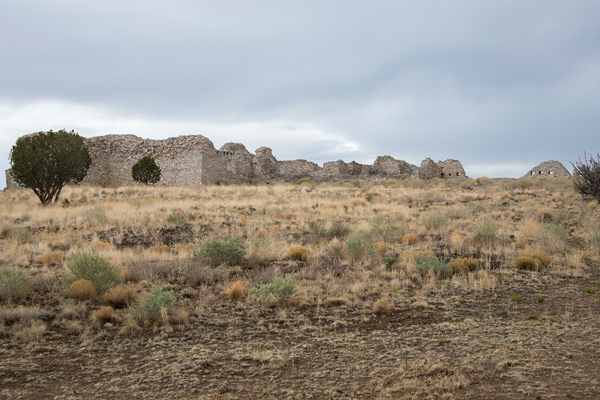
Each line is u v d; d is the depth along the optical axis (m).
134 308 8.31
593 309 8.31
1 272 9.68
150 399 5.24
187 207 22.58
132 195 29.66
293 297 9.16
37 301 8.94
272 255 13.27
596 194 22.41
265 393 5.32
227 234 16.08
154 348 6.87
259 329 7.73
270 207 22.98
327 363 6.22
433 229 17.31
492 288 9.85
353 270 11.58
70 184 42.03
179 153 44.12
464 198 26.61
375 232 16.09
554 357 5.98
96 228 16.97
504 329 7.32
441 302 9.10
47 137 24.44
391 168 56.16
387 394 5.15
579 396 4.83
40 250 13.51
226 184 42.19
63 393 5.41
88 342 7.02
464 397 4.97
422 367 5.87
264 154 58.62
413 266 11.50
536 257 12.00
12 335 7.25
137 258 12.62
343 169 54.78
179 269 10.87
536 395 4.91
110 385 5.63
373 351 6.62
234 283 9.50
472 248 13.75
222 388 5.46
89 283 9.10
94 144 46.44
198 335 7.45
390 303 8.95
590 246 13.76
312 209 22.48
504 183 35.19
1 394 5.34
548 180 36.47
